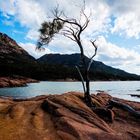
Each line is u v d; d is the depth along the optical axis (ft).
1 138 47.80
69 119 57.82
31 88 289.53
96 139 52.85
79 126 55.26
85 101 79.20
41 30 86.17
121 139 56.44
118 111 79.97
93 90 304.50
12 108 63.52
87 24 82.23
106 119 70.28
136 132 64.13
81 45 83.51
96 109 72.79
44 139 49.21
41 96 90.79
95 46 83.56
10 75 419.54
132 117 76.64
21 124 54.49
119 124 70.69
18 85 324.39
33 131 51.85
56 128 53.83
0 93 211.41
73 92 86.12
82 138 51.16
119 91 299.17
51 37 86.89
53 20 85.20
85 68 81.97
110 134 56.65
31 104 68.28
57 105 65.36
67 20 83.15
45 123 56.34
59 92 241.55
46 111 63.10
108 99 98.02
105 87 390.01
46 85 369.71
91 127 57.57
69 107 66.03
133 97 219.20
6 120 56.13
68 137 50.70
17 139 48.19
